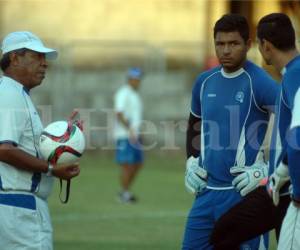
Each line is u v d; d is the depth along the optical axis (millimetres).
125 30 75812
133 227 36219
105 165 62344
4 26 74938
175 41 74250
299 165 17375
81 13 75875
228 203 21391
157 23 75562
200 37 75000
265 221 20406
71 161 19891
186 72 71312
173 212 41000
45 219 19703
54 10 75562
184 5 75188
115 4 75812
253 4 66688
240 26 21062
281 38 18969
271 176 19047
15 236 19188
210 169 21594
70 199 45250
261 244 21797
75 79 71188
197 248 21875
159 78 71250
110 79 71750
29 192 19391
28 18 75375
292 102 18047
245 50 21219
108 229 35594
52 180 20094
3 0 74688
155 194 48094
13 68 19641
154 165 62625
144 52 72188
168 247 31281
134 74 47406
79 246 31281
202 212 21766
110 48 72500
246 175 20938
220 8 70062
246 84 21250
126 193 44562
